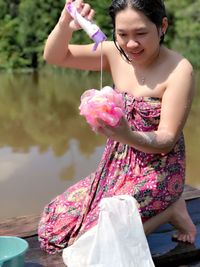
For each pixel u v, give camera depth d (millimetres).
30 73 16250
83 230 2305
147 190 2273
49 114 8391
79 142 6316
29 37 17156
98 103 1994
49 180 4812
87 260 2121
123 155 2352
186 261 2375
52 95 10789
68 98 10258
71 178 4871
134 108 2307
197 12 14961
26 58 17219
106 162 2396
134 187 2287
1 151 5941
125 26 2160
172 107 2201
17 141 6480
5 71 16984
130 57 2262
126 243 2123
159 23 2188
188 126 7004
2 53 17188
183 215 2406
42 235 2434
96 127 2039
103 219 2131
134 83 2336
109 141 2410
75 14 2289
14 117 8203
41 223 2477
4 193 4477
